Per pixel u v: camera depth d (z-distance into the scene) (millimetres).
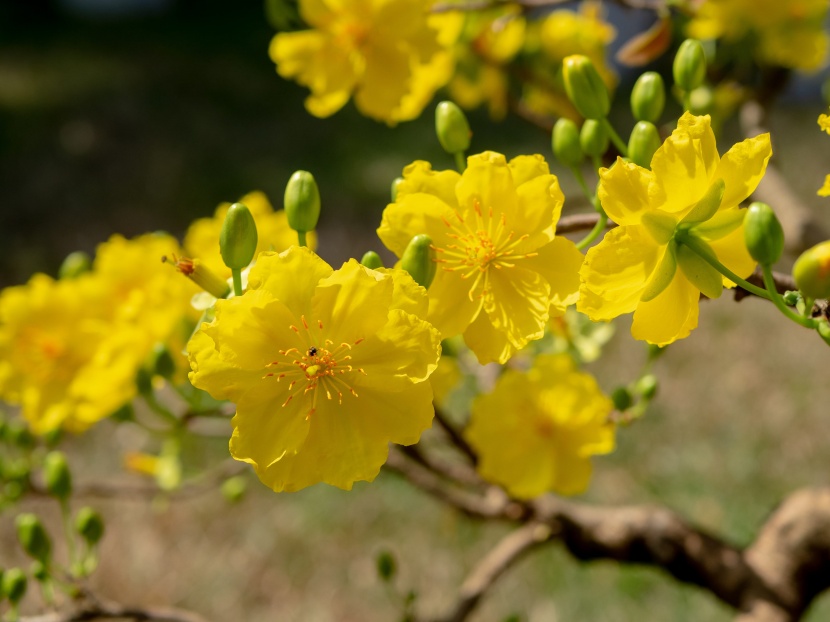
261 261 231
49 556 323
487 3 375
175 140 1448
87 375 337
